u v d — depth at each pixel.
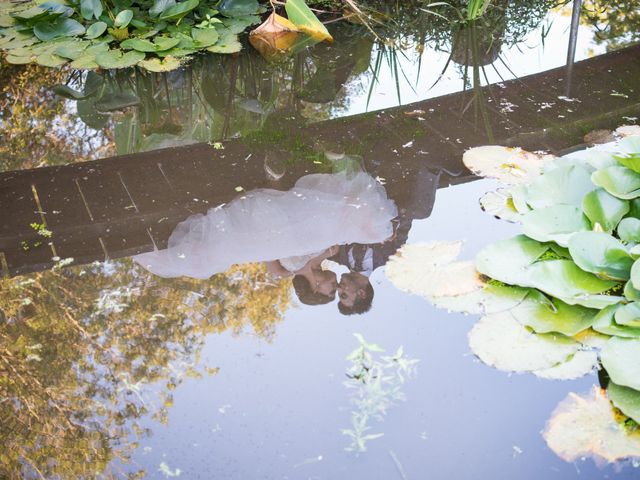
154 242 2.09
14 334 1.77
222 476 1.39
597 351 1.56
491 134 2.59
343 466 1.39
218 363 1.67
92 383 1.63
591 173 1.99
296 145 2.58
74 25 3.23
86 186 2.36
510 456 1.39
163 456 1.44
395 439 1.45
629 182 1.86
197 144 2.60
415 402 1.53
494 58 3.23
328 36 3.28
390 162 2.44
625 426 1.38
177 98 2.94
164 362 1.68
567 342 1.58
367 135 2.63
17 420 1.53
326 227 2.11
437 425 1.47
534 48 3.31
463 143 2.54
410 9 3.73
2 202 2.28
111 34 3.20
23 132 2.70
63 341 1.75
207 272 1.96
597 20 3.60
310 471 1.39
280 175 2.38
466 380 1.58
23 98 2.95
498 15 3.69
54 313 1.84
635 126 2.53
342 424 1.49
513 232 2.05
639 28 3.45
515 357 1.55
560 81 2.97
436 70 3.15
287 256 2.00
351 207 2.18
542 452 1.40
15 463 1.43
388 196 2.24
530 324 1.62
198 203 2.25
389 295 1.84
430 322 1.75
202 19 3.39
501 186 2.28
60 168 2.47
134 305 1.86
